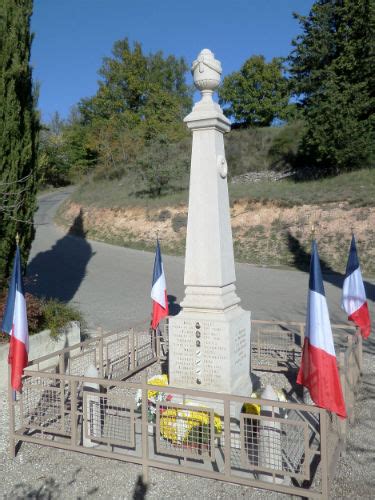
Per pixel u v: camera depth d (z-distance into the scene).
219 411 6.59
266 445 5.47
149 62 61.81
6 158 10.20
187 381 6.93
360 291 8.71
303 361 5.71
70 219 38.84
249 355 7.53
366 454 5.98
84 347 11.41
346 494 5.12
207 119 6.91
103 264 25.12
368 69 30.56
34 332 10.20
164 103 56.75
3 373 8.87
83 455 6.15
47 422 7.20
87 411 6.07
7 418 7.42
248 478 5.06
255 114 55.00
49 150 51.59
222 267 6.98
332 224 24.73
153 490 5.34
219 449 6.06
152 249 29.42
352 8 31.91
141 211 33.31
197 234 7.04
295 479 5.39
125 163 47.19
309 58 34.00
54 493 5.34
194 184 7.07
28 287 19.52
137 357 10.42
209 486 5.39
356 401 7.70
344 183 28.31
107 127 52.44
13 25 10.23
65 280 21.20
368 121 30.34
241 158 42.94
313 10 34.09
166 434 6.08
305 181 31.81
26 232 10.92
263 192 29.56
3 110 10.08
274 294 17.61
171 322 7.02
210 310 6.90
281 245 25.09
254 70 54.66
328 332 5.43
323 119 31.22
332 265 22.27
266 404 5.00
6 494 5.34
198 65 7.04
